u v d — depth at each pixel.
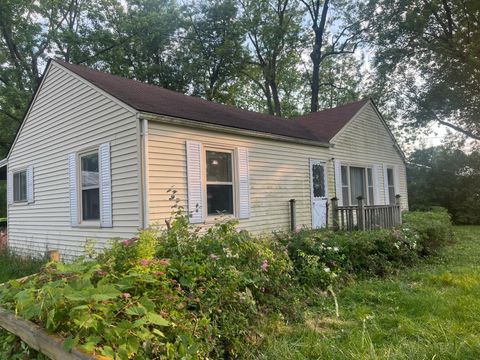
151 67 21.56
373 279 5.72
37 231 9.20
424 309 4.12
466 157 16.84
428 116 18.62
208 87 24.23
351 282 5.41
